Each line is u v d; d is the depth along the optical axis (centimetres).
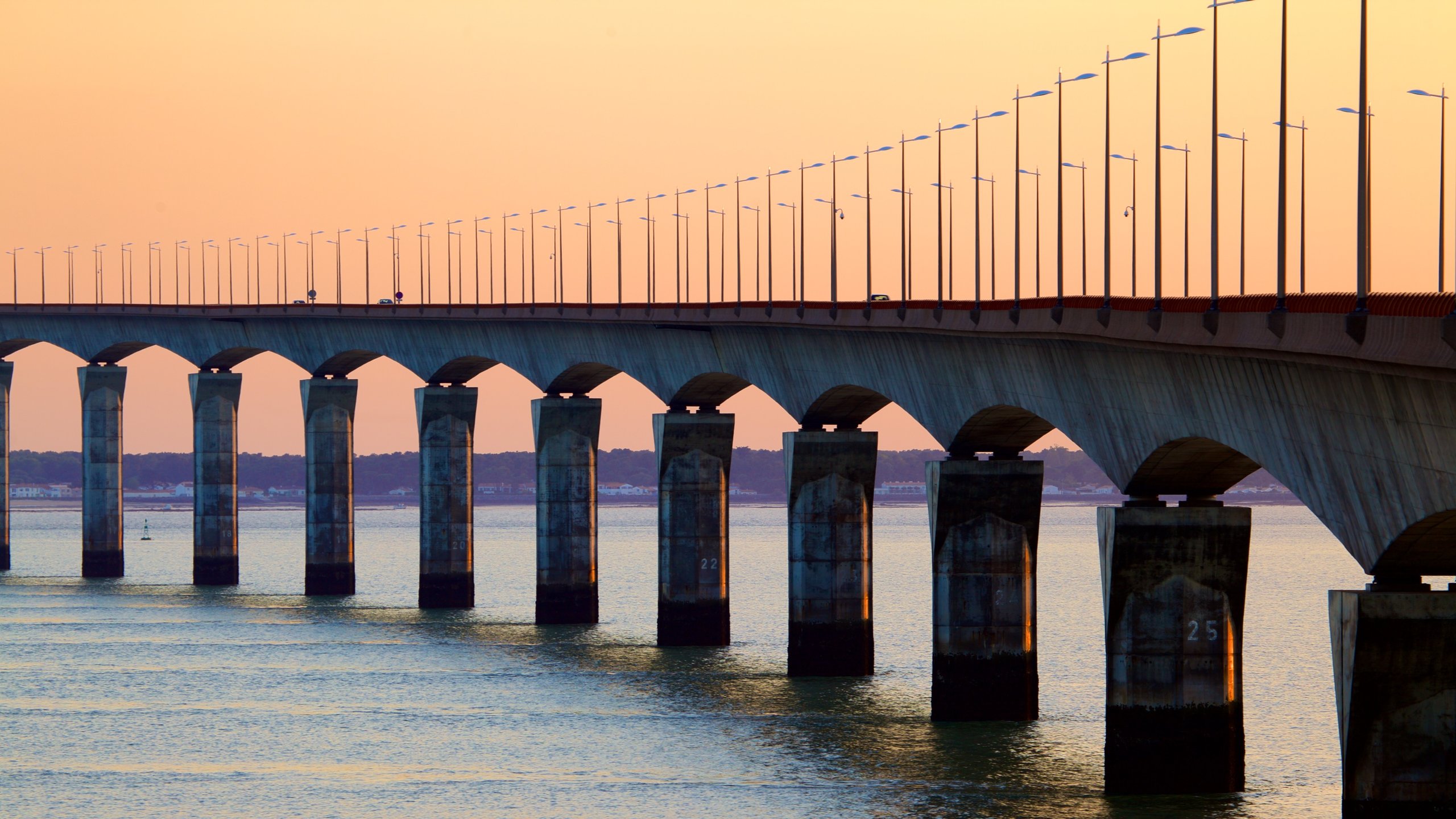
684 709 14200
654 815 10675
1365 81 7844
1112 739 10544
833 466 15650
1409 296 7425
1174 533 10388
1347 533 8381
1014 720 13262
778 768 11862
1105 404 10756
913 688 15112
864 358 14400
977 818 10350
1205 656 10456
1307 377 8262
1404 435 7531
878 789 11156
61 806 11044
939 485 13075
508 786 11512
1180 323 9225
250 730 13600
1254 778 11644
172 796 11312
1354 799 8331
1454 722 8250
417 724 13800
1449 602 8188
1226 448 9919
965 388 12850
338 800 11169
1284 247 8462
